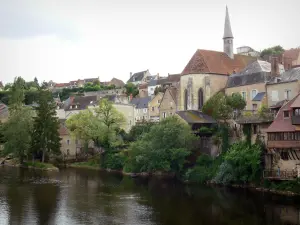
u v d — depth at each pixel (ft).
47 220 138.00
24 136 296.92
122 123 317.63
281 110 182.29
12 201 167.12
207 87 291.79
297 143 172.14
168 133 231.91
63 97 615.57
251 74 262.88
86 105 439.22
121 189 197.57
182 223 135.03
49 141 307.99
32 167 292.81
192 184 209.77
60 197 176.45
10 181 221.46
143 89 534.37
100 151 319.27
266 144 191.62
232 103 229.25
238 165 192.44
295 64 306.35
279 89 235.40
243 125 207.31
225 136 220.64
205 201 167.02
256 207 154.61
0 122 361.92
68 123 314.96
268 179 181.98
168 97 326.65
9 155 329.52
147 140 247.50
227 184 199.52
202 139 236.22
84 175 251.19
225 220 138.10
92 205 160.76
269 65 269.23
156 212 149.48
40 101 311.06
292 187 172.14
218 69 299.58
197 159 228.22
